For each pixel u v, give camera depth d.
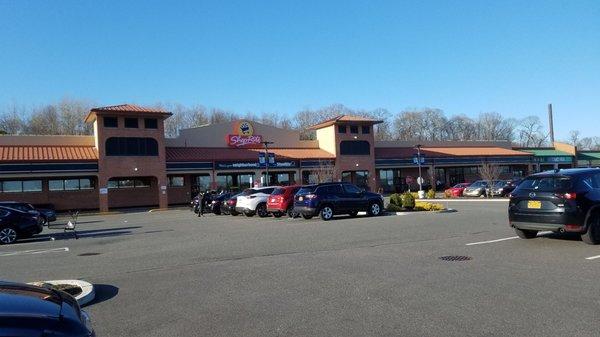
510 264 9.17
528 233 12.36
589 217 10.96
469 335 5.37
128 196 46.53
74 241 17.95
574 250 10.45
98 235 20.19
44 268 11.12
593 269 8.48
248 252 12.15
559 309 6.20
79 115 73.50
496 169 56.31
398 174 61.12
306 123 95.81
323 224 19.30
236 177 51.19
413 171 61.91
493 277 8.11
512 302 6.58
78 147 44.38
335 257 10.79
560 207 11.02
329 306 6.75
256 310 6.72
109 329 6.14
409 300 6.88
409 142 63.69
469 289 7.36
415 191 59.75
